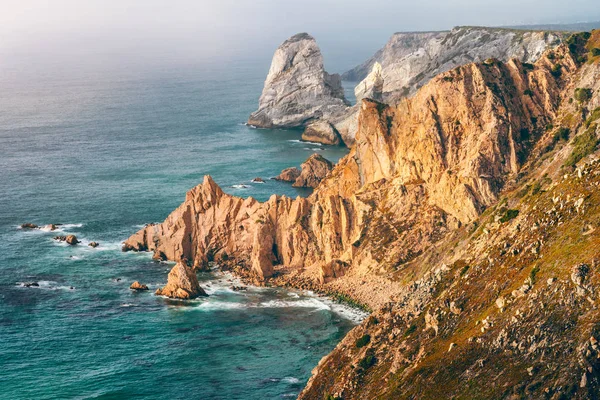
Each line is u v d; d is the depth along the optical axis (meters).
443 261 176.38
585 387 105.62
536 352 114.25
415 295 148.62
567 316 114.81
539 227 136.25
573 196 135.88
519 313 120.06
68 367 158.88
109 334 172.38
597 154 159.62
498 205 177.00
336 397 136.12
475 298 135.38
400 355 135.38
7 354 163.12
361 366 139.88
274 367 158.12
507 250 138.88
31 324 176.50
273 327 175.38
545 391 108.25
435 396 120.56
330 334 171.50
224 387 151.12
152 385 152.38
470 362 121.25
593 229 125.56
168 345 167.75
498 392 113.25
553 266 123.94
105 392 149.88
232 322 178.12
